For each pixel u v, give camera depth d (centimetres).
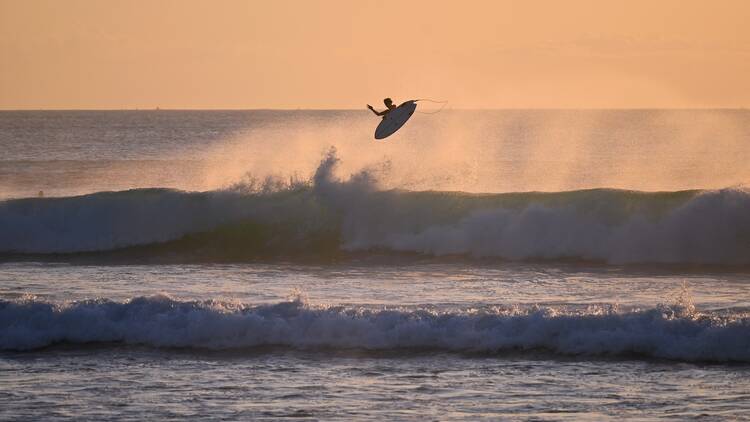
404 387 5609
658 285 8725
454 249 10875
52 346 6594
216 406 5284
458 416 5075
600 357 6162
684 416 5022
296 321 6669
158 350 6481
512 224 10819
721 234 10275
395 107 8938
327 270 10031
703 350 6075
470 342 6406
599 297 8038
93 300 7019
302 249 11394
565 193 11075
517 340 6372
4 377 5894
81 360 6262
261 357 6294
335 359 6231
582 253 10512
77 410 5228
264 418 5078
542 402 5291
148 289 8656
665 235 10375
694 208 10400
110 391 5578
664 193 10769
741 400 5266
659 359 6084
